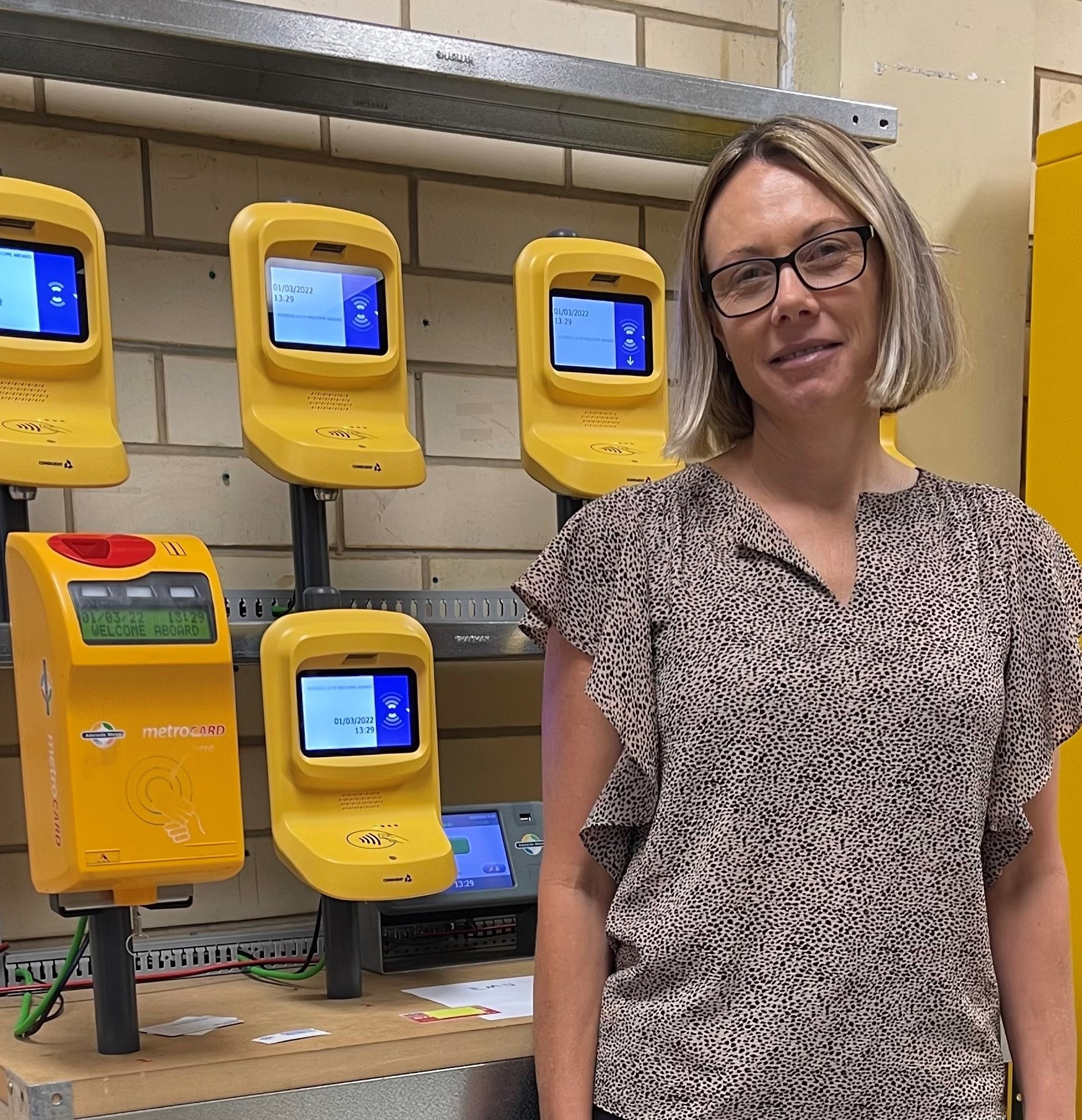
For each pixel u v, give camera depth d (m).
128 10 1.63
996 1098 1.12
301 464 1.66
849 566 1.14
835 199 1.13
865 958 1.05
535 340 1.82
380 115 1.96
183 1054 1.35
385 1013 1.54
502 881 1.84
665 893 1.10
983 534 1.17
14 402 1.60
